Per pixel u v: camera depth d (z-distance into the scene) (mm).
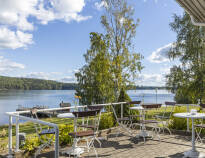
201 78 9555
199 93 9609
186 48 10180
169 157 3734
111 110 7508
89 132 3748
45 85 128000
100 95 12992
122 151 4176
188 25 10016
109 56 11586
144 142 4707
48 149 4359
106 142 4961
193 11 3047
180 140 4992
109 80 11867
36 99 74188
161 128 6141
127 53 11195
